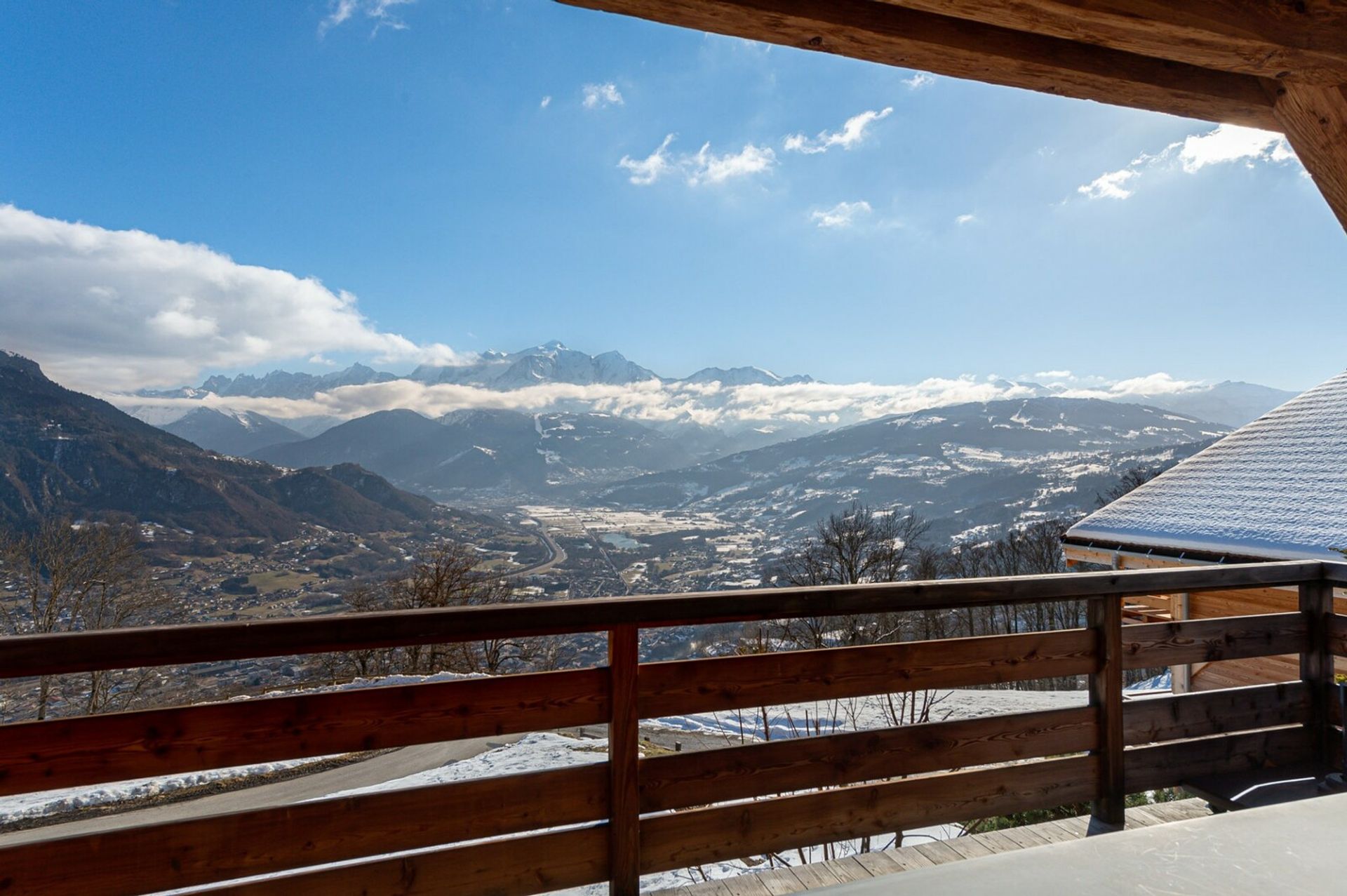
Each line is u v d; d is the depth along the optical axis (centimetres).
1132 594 237
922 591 211
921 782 217
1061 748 233
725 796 199
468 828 179
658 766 194
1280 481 795
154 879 160
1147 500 907
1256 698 260
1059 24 127
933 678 218
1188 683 819
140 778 161
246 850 165
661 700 194
